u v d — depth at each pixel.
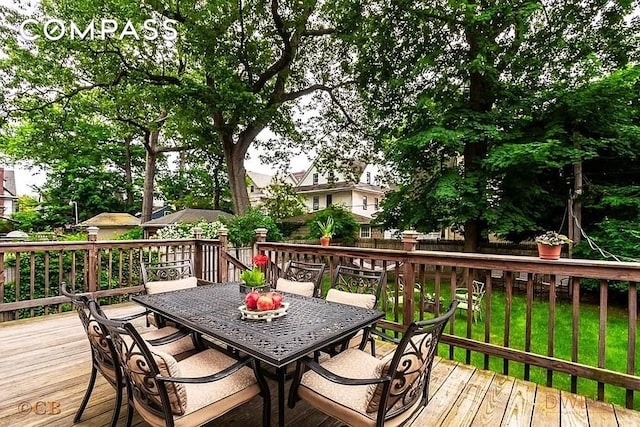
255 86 10.55
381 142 10.65
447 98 7.98
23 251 4.07
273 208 15.84
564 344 4.66
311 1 9.12
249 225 9.08
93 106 11.62
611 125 6.74
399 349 1.39
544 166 6.80
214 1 8.80
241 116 9.91
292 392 1.79
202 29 8.85
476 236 8.56
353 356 2.08
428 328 1.51
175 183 20.56
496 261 2.71
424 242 11.05
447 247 10.73
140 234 13.93
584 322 5.71
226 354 2.08
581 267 2.32
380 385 1.43
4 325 3.87
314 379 1.81
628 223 6.61
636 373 3.71
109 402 2.27
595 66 6.74
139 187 20.94
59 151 12.72
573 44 7.46
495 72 7.14
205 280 5.79
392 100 9.66
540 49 7.64
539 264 2.52
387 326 3.40
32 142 12.34
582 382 3.55
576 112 6.73
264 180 27.11
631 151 6.80
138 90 9.99
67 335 3.56
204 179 19.53
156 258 6.27
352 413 1.54
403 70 8.97
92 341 1.92
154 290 3.10
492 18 7.10
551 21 7.56
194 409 1.55
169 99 9.12
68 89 10.47
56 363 2.87
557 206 7.68
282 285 3.23
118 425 1.99
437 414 2.15
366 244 12.68
